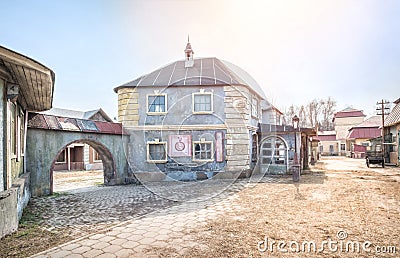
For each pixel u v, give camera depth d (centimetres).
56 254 313
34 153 730
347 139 3036
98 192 792
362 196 609
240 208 517
